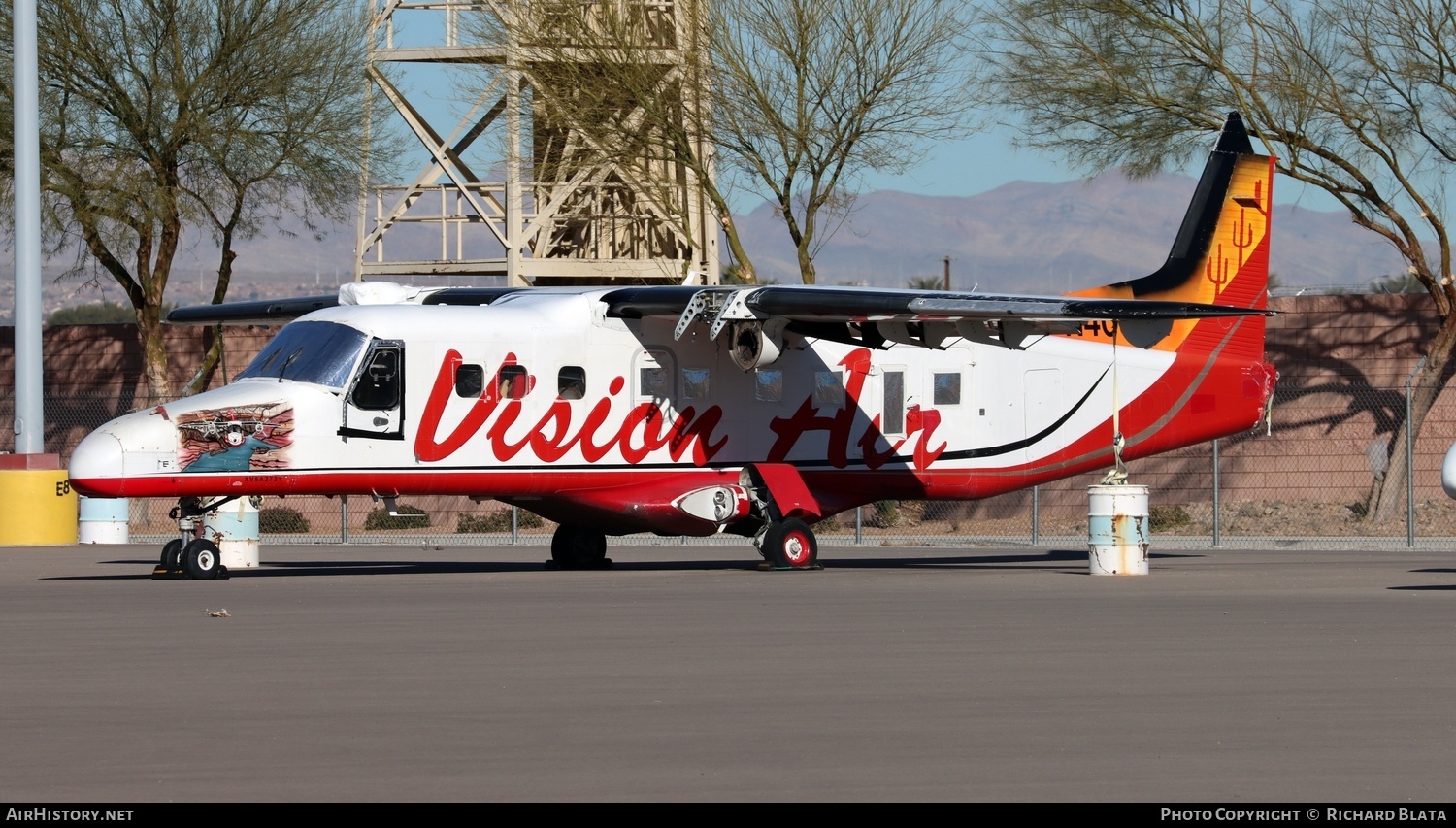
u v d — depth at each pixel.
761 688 19.16
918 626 25.83
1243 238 45.75
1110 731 16.31
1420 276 59.66
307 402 37.06
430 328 38.28
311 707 17.86
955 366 43.19
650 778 14.12
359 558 47.19
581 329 39.75
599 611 28.64
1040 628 25.50
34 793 13.52
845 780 14.00
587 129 61.41
